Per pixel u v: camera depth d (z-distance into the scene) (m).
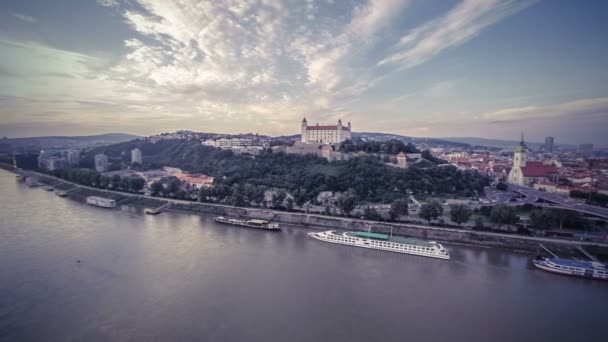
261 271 111.25
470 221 168.62
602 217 162.25
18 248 128.50
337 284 102.25
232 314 84.31
